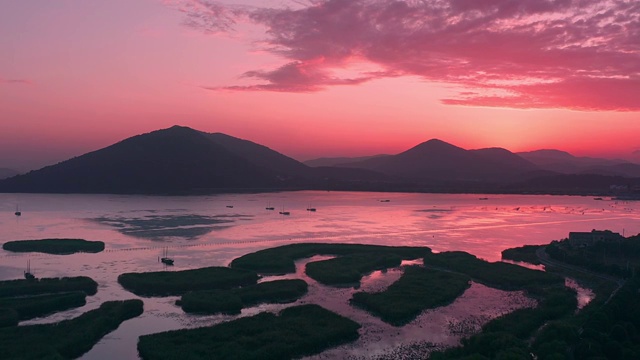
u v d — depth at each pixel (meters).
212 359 118.31
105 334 139.88
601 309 142.75
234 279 192.00
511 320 144.62
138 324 148.00
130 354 127.00
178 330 137.62
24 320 149.62
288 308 155.75
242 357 118.69
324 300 172.38
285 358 122.62
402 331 142.38
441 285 184.88
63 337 130.75
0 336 131.12
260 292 172.88
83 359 124.06
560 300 163.25
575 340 122.81
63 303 162.75
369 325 147.25
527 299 174.50
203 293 171.00
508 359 106.44
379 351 128.50
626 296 158.88
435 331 142.62
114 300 167.38
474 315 156.62
